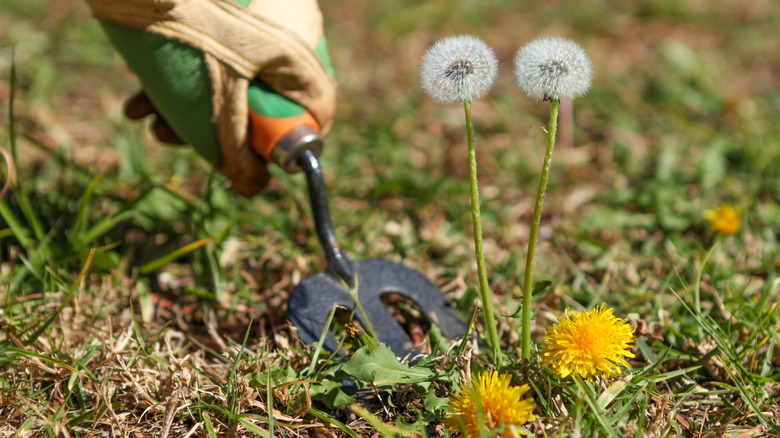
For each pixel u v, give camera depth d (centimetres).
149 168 134
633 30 223
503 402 87
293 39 98
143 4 95
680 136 156
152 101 102
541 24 227
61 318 102
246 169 103
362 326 100
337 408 94
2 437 91
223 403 93
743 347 98
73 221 116
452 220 123
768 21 228
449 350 94
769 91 182
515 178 140
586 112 168
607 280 111
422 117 165
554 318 103
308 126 101
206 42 97
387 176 138
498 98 175
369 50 207
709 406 95
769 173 134
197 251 112
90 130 151
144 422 93
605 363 88
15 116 149
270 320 106
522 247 118
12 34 184
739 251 116
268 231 119
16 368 96
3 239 112
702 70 184
